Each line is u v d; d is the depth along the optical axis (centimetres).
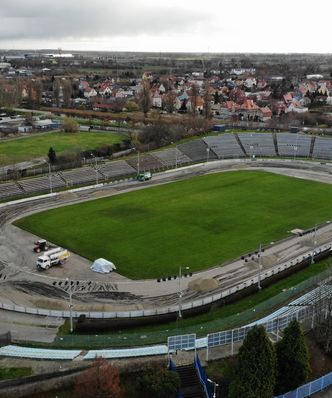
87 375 6350
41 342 7762
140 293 9306
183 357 7281
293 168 18912
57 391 6794
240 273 10081
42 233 12112
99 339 7794
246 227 12531
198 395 6638
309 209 14025
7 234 12075
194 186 16325
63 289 9425
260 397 6162
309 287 9500
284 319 7931
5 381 6675
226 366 7100
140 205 14250
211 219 13062
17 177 16562
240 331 7625
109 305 8875
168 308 8700
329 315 7981
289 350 6688
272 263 10562
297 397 6656
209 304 8850
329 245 11475
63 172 17112
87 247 11269
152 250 11094
